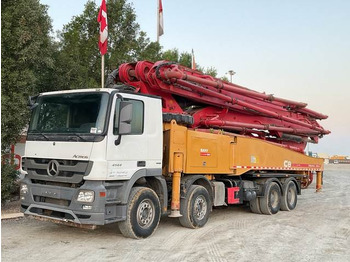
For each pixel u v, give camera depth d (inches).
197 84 398.3
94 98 280.5
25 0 408.5
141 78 360.5
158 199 314.5
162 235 322.7
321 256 273.3
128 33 614.9
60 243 285.6
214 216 439.2
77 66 519.8
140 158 297.1
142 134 300.2
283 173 519.8
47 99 304.3
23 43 396.2
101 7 477.4
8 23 385.1
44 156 288.2
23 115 413.1
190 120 355.6
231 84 449.1
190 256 262.2
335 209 519.5
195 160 356.8
